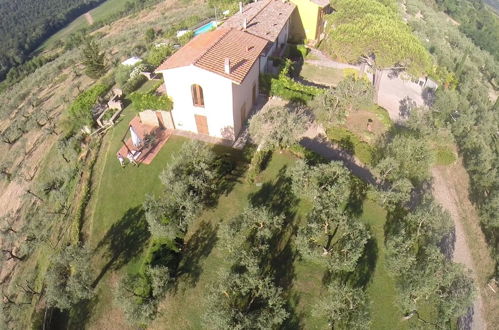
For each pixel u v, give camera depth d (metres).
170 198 24.38
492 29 125.44
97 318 21.98
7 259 31.23
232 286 19.89
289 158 30.73
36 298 25.17
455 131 36.69
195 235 25.36
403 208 26.44
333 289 19.27
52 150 43.19
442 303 19.50
